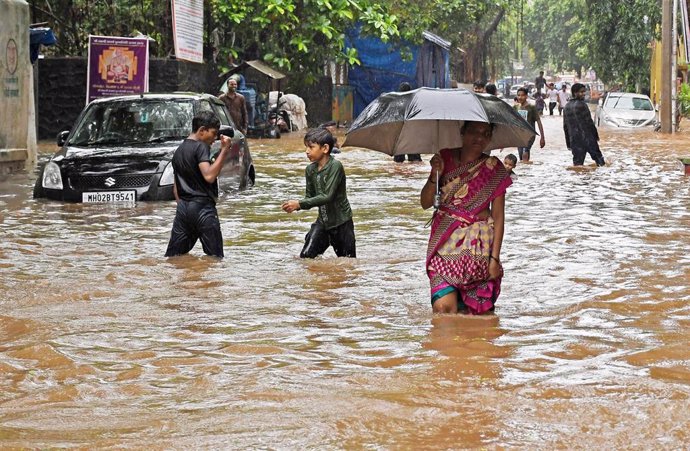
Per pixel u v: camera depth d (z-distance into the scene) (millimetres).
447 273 7973
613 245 11734
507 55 94562
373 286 9359
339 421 5199
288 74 41594
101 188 16375
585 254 11102
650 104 45375
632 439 4895
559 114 67250
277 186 19469
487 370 6230
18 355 6746
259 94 40594
